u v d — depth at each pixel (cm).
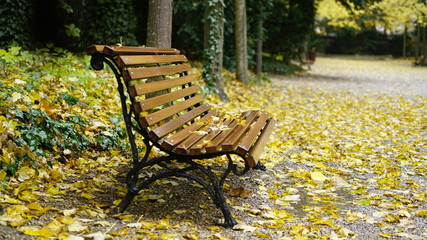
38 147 428
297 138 668
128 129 351
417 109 1013
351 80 1902
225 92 1108
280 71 2100
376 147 629
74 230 291
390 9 3197
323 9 3127
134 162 347
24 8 1041
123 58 335
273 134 687
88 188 385
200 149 333
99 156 479
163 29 638
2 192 337
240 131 390
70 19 1188
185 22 1633
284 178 475
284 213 364
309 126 772
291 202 402
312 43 3152
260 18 1675
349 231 327
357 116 905
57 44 1160
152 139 340
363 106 1059
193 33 1622
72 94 608
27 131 415
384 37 4972
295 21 2086
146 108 340
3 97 446
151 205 368
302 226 336
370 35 4975
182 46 1709
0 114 423
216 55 1028
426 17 2983
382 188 444
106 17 1229
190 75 494
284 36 2172
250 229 325
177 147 337
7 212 300
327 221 344
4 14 991
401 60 4238
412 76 2238
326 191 434
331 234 319
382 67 3086
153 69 383
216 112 516
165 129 360
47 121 443
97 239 279
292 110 959
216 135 382
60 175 397
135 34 1367
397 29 4425
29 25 1074
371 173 502
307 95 1266
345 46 5019
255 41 1698
